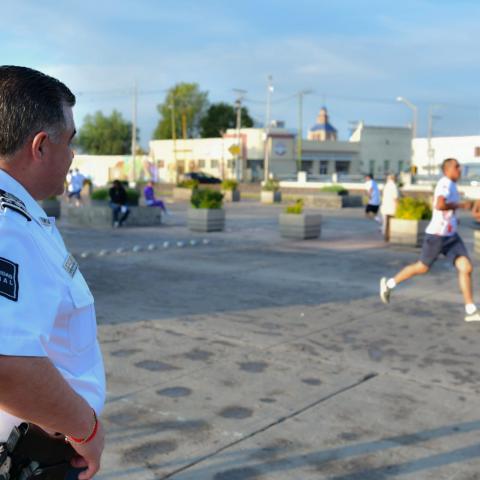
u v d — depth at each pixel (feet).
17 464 4.88
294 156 220.43
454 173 24.27
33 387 4.20
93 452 4.84
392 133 237.45
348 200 104.99
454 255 24.43
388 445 13.30
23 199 4.67
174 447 13.08
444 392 16.43
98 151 300.61
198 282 31.94
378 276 34.45
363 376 17.61
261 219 74.28
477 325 23.62
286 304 26.89
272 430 13.96
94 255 41.22
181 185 121.80
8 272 4.17
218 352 19.67
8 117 4.59
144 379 17.11
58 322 4.72
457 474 12.13
